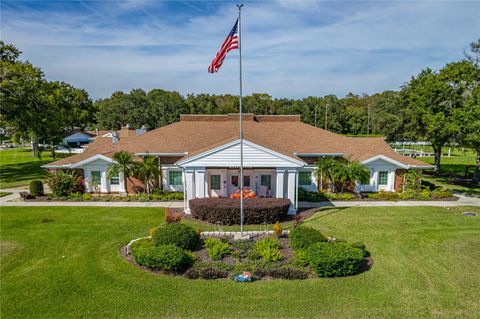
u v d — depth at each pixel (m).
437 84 31.47
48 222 18.17
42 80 39.00
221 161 19.27
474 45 31.98
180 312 9.26
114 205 22.16
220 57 15.11
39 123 39.25
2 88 34.22
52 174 25.75
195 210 18.08
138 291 10.36
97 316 9.06
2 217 19.23
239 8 14.37
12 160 51.94
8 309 9.41
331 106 91.44
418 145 75.25
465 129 25.19
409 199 24.05
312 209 21.00
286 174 21.12
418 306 9.63
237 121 30.30
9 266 12.34
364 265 12.35
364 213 20.08
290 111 96.00
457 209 21.27
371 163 25.73
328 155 25.03
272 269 11.47
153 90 104.56
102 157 25.19
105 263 12.49
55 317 9.02
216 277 11.23
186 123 29.97
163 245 12.27
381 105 51.41
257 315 9.13
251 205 17.55
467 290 10.58
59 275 11.51
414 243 14.80
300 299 9.93
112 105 93.38
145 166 23.94
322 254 11.38
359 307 9.55
